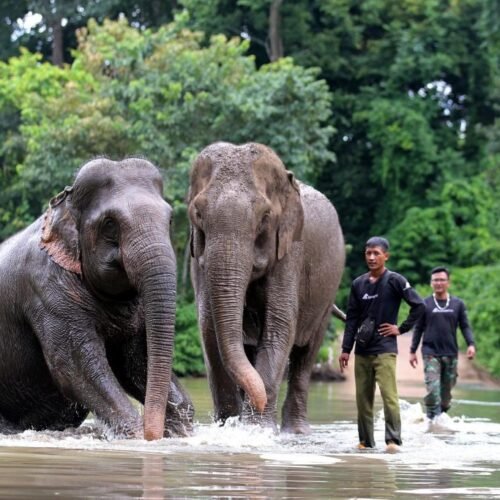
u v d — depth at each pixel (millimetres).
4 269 12906
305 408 15117
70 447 10250
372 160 48312
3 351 12867
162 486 7754
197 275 13609
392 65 46844
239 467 9000
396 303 12039
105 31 38750
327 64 47500
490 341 33875
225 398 13742
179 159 34656
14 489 7496
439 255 44750
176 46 36250
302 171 35406
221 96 34969
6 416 13227
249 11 48688
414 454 10820
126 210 11812
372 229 47312
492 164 48125
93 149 34281
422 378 31000
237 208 12508
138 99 34875
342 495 7699
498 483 8539
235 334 12289
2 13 54875
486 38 45844
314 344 15219
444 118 49906
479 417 17844
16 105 40906
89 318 12281
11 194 39719
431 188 46906
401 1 48719
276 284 13344
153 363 11477
